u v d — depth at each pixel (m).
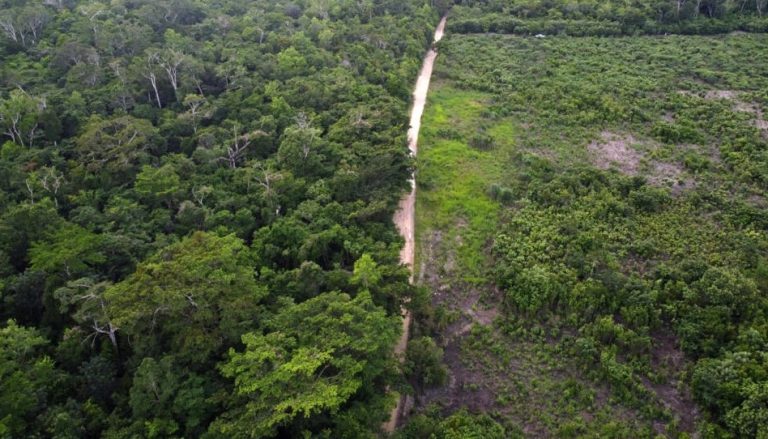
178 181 60.25
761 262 52.72
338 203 59.09
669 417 42.84
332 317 40.50
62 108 71.19
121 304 40.19
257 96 76.56
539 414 44.00
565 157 73.31
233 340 40.75
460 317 52.81
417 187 68.94
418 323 50.94
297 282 47.69
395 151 64.56
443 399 45.56
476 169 72.19
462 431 40.75
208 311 40.66
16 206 54.56
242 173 63.19
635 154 73.12
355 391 37.09
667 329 49.25
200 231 50.78
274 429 34.53
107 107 74.12
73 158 65.62
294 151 63.59
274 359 37.31
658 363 46.81
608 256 55.53
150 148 67.31
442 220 64.19
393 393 44.16
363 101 78.75
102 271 48.91
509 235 60.69
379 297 46.66
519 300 51.84
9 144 63.88
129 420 37.34
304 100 77.69
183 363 39.59
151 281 41.72
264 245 53.50
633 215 61.47
